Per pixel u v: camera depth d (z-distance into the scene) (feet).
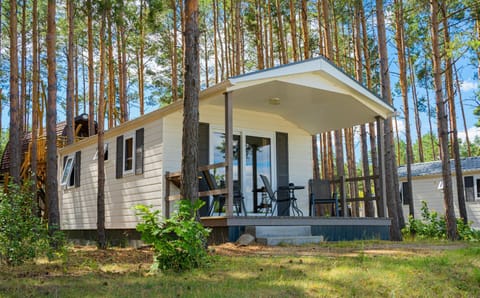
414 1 47.80
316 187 37.96
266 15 67.26
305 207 41.55
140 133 37.52
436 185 69.10
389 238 36.11
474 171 63.77
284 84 30.83
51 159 32.99
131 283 15.34
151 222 17.88
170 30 73.61
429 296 13.79
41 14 66.23
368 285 14.61
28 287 14.93
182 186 22.68
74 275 17.89
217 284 14.84
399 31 57.98
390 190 37.81
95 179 44.83
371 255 21.39
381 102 35.29
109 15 41.22
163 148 34.40
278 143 40.50
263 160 39.32
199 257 18.48
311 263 18.61
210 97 31.12
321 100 34.83
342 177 38.22
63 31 69.26
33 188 45.06
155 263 18.16
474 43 38.01
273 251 23.90
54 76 34.78
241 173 37.65
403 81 59.11
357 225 34.06
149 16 50.49
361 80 53.67
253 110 38.19
